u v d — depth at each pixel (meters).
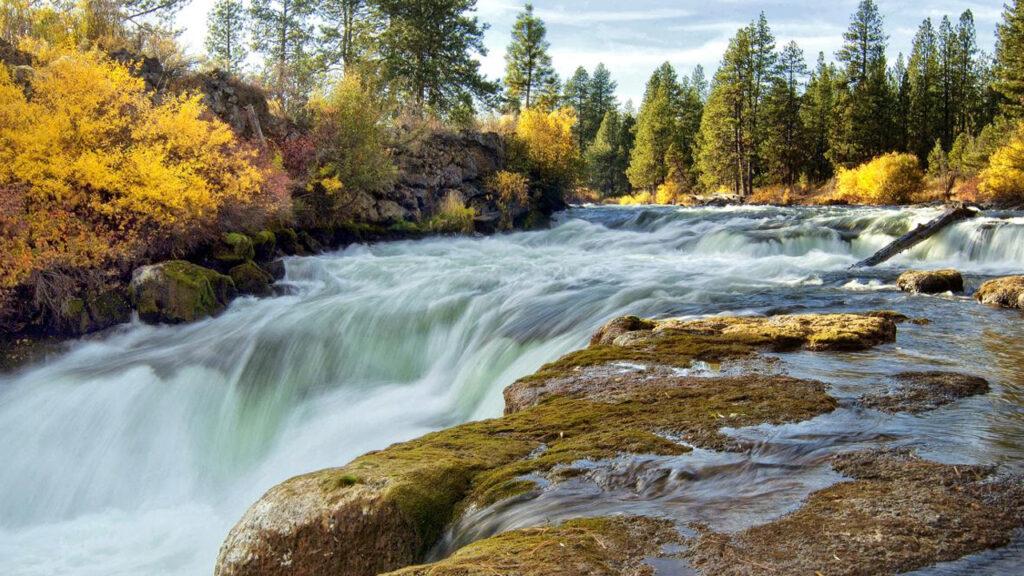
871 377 6.43
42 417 10.79
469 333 12.17
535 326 11.66
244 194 17.84
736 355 7.35
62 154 15.10
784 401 5.61
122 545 7.93
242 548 4.21
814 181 68.06
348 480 4.25
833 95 72.56
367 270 18.92
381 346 12.55
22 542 8.10
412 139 29.58
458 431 5.40
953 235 17.02
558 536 3.34
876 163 44.72
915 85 76.12
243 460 10.24
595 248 25.12
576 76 101.56
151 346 13.66
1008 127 48.12
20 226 13.74
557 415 5.59
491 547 3.27
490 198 30.98
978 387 6.05
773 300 11.60
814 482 4.02
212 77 22.58
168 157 16.95
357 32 44.81
